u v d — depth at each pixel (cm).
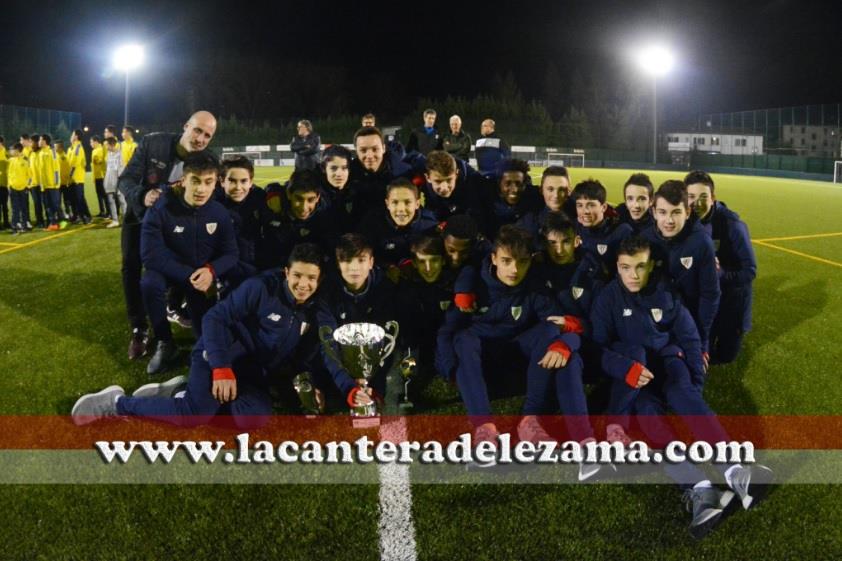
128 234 411
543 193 422
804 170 2534
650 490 273
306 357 346
